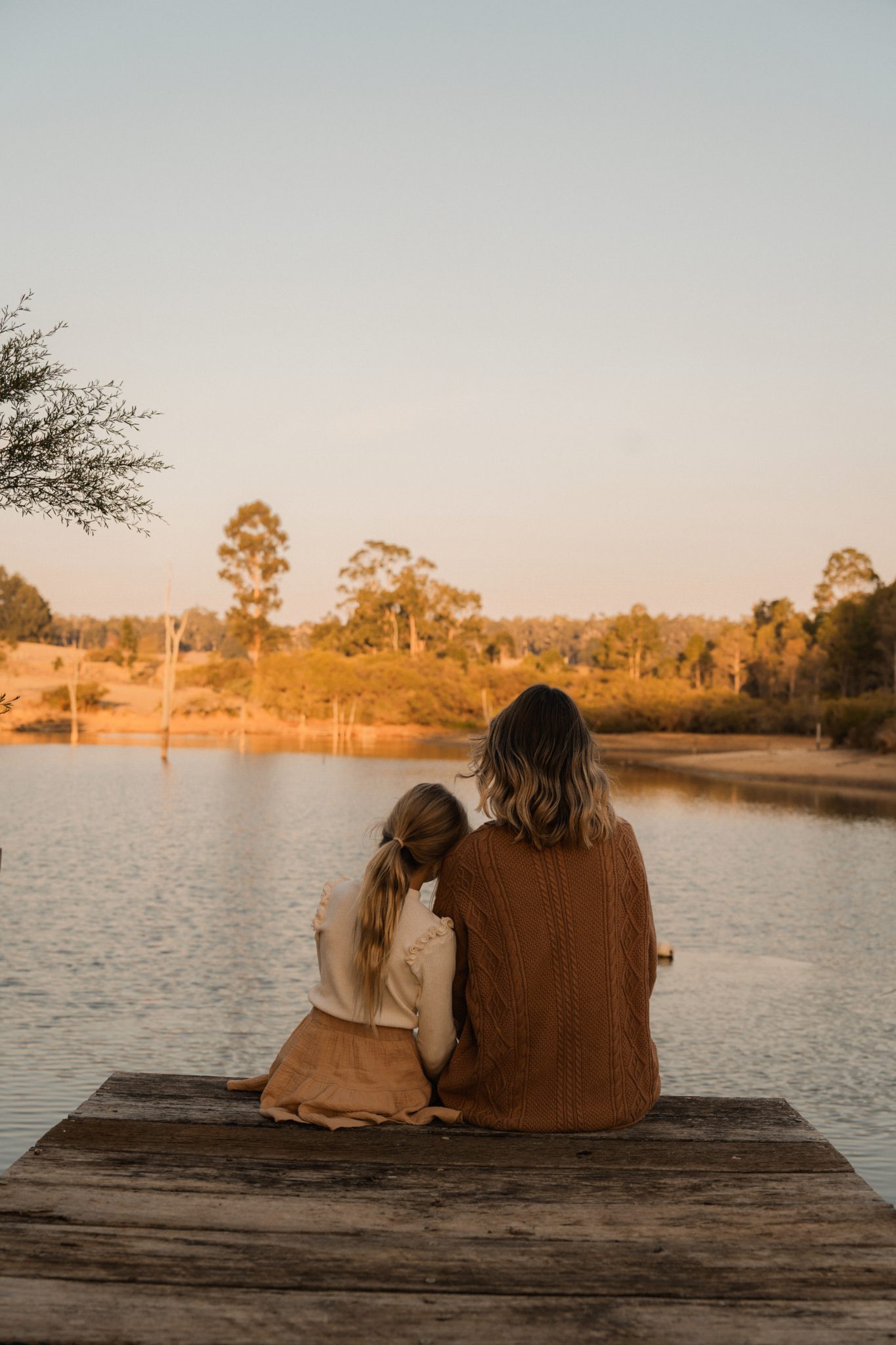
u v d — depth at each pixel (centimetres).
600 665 12062
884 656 8456
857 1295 230
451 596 12144
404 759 6712
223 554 9912
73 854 2467
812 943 1619
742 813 3891
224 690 9856
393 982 317
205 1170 282
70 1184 272
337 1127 310
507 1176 283
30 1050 966
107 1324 212
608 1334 213
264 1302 221
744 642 10875
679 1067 990
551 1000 308
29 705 9006
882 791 5022
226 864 2342
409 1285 229
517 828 312
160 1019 1091
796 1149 306
